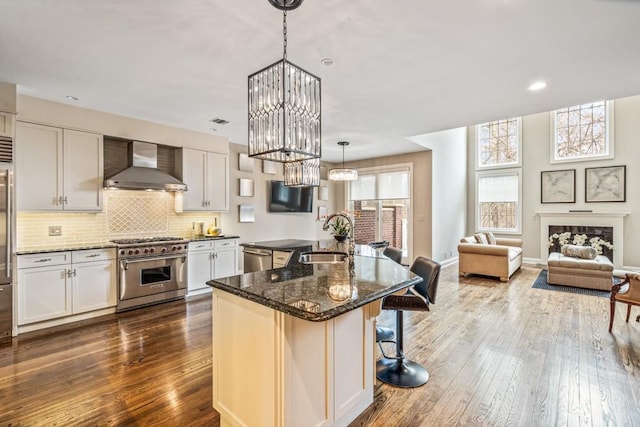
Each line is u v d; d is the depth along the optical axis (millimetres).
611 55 2506
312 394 1714
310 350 1696
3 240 3129
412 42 2334
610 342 3129
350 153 6941
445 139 7379
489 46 2387
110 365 2648
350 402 1965
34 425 1923
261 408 1658
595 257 5699
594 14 1983
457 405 2146
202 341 3127
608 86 3133
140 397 2213
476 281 5777
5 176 3119
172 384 2373
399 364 2572
